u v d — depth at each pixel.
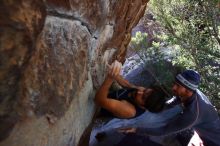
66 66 1.92
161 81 6.64
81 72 2.28
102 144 3.90
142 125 3.63
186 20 6.91
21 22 1.23
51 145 1.89
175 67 7.26
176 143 3.86
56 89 1.79
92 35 2.54
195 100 3.38
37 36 1.37
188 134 3.83
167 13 6.76
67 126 2.12
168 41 6.90
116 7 3.09
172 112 3.59
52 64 1.71
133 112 3.12
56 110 1.83
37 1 1.33
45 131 1.75
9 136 1.41
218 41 6.71
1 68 1.20
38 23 1.35
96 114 3.51
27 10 1.26
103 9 2.61
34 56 1.48
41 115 1.66
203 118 3.44
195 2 6.58
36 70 1.54
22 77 1.37
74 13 1.98
